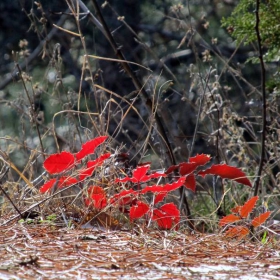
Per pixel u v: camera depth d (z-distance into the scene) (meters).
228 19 9.24
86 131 7.11
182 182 5.99
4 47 17.48
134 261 4.89
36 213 6.31
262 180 8.02
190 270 4.70
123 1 17.41
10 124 15.95
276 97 9.11
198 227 7.69
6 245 5.26
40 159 8.83
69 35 16.56
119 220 6.30
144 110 14.37
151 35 17.42
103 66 16.39
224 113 8.41
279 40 8.97
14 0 17.38
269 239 6.23
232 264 4.93
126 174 6.44
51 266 4.69
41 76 16.48
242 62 16.41
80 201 6.54
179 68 16.66
